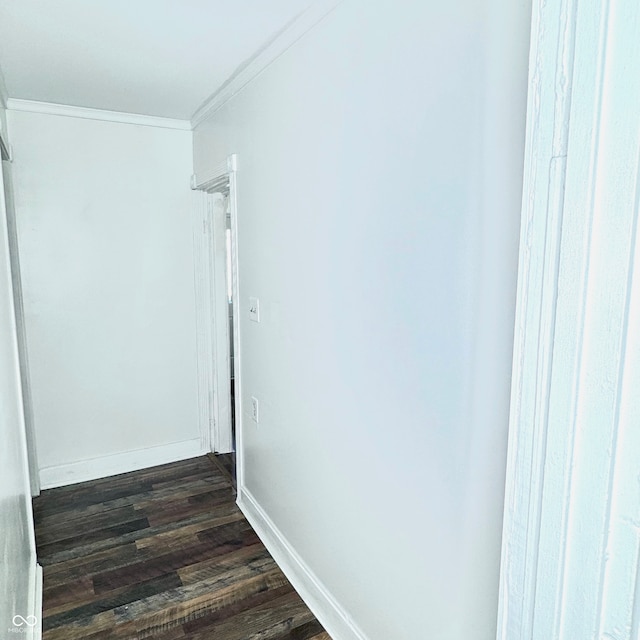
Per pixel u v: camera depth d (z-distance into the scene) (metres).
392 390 1.36
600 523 0.75
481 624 1.12
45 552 2.28
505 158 0.97
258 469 2.43
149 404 3.21
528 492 0.87
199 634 1.79
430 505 1.25
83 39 1.84
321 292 1.69
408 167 1.23
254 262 2.26
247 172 2.27
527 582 0.89
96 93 2.48
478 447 1.09
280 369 2.07
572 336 0.76
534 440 0.85
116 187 2.93
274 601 1.97
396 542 1.40
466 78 1.04
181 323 3.25
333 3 1.49
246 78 2.16
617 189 0.69
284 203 1.92
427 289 1.20
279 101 1.90
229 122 2.44
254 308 2.30
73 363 2.94
